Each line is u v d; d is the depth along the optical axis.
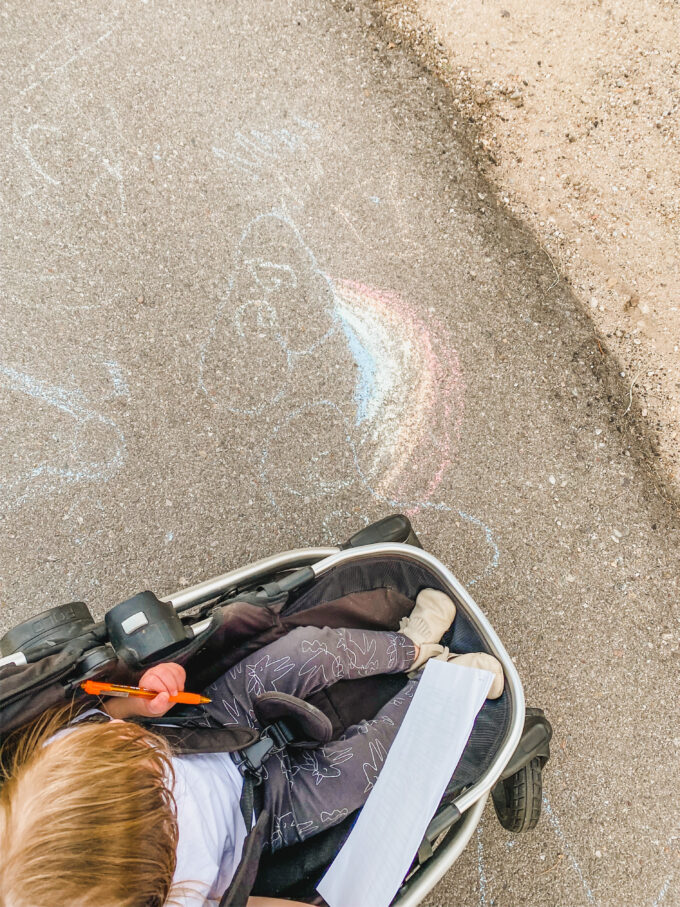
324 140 2.29
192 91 2.29
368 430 2.24
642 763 2.16
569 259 2.26
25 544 2.20
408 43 2.29
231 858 1.31
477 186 2.28
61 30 2.29
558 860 2.12
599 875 2.12
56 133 2.27
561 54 2.25
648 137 2.24
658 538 2.22
